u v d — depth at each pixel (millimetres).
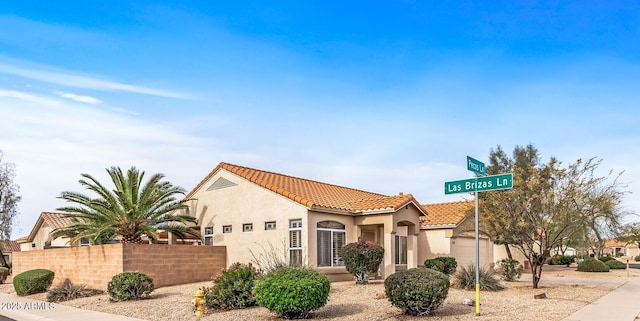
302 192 23812
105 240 26203
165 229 24953
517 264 25375
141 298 17625
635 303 16141
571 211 19469
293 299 12578
